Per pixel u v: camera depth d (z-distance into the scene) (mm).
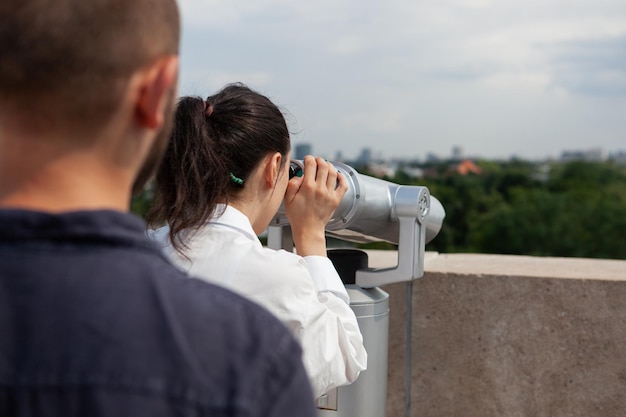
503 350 2516
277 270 1429
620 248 26219
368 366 2004
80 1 649
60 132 659
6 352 609
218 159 1488
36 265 635
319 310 1458
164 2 705
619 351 2410
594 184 31047
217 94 1575
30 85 647
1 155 664
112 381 604
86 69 650
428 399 2600
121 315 630
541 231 25656
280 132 1566
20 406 597
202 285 692
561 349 2463
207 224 1488
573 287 2439
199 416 619
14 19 642
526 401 2502
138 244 677
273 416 642
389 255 2871
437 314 2572
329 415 1986
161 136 761
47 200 658
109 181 686
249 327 670
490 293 2518
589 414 2449
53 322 619
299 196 1722
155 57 688
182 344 634
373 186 2012
